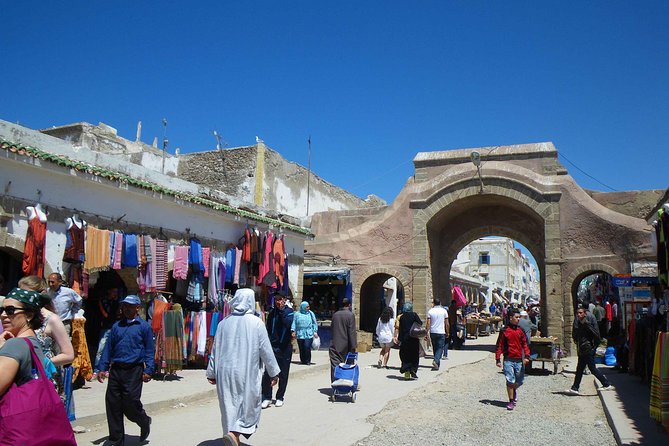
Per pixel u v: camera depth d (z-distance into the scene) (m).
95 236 10.38
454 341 21.59
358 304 22.84
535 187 20.91
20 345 3.59
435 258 24.28
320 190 31.31
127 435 7.05
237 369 5.92
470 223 24.64
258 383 6.04
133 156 24.84
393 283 33.09
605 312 21.39
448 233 25.03
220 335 6.14
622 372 14.16
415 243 22.38
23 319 4.07
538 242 23.12
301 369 13.69
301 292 18.31
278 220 17.36
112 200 11.09
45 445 3.46
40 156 9.39
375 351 20.41
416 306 21.92
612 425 8.13
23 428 3.39
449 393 11.34
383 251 22.91
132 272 11.25
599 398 10.82
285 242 17.56
